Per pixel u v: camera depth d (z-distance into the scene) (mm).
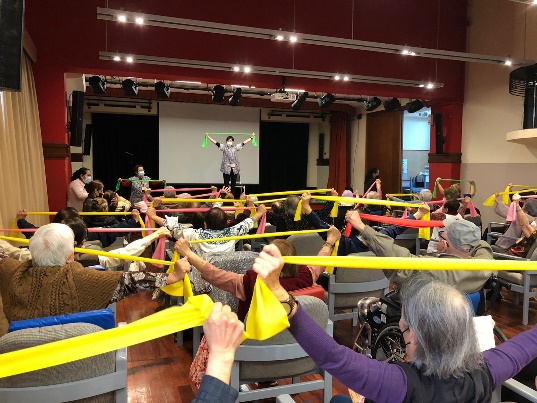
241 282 1887
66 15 6305
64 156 6195
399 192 11211
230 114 12625
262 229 3434
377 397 958
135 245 2428
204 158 12469
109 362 1446
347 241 2857
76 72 6578
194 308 879
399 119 11125
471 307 1032
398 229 2846
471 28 8500
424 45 8266
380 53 7988
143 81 10156
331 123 13391
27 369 811
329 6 7531
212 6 6906
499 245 4539
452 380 985
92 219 4266
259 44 7270
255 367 1901
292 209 3631
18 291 1674
